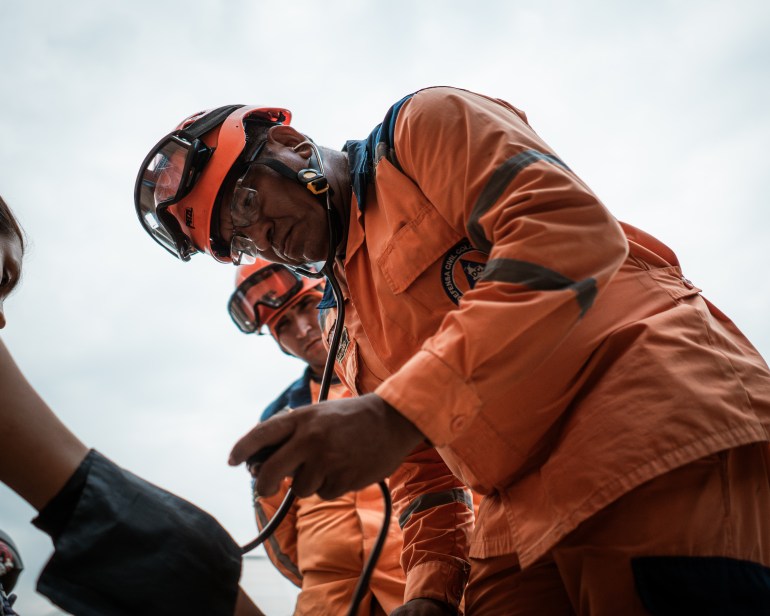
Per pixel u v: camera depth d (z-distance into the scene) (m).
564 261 1.01
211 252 1.65
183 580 0.91
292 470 0.94
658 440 1.03
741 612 1.00
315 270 1.62
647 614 1.02
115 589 0.88
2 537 1.30
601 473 1.05
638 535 1.04
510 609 1.27
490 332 0.97
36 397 0.93
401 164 1.31
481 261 1.27
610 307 1.19
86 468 0.92
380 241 1.35
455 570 1.51
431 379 0.96
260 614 1.12
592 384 1.15
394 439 0.95
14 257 1.28
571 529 1.05
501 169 1.13
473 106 1.23
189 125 1.61
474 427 1.19
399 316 1.33
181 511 0.95
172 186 1.57
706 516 1.03
